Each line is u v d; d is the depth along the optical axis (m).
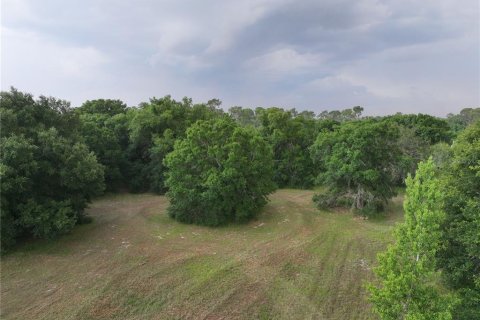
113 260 19.36
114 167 38.16
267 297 15.43
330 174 30.47
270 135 45.56
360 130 28.62
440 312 9.41
